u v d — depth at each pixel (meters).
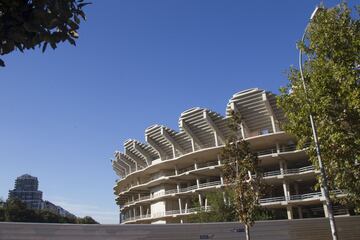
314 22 22.56
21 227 34.12
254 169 28.52
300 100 22.70
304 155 67.44
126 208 103.31
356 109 20.16
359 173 21.38
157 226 41.38
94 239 37.59
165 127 82.19
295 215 69.44
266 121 69.88
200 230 43.16
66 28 3.81
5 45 3.58
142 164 98.12
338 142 21.11
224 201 59.50
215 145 74.31
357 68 20.84
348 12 21.92
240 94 68.56
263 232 45.94
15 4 3.44
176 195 81.69
